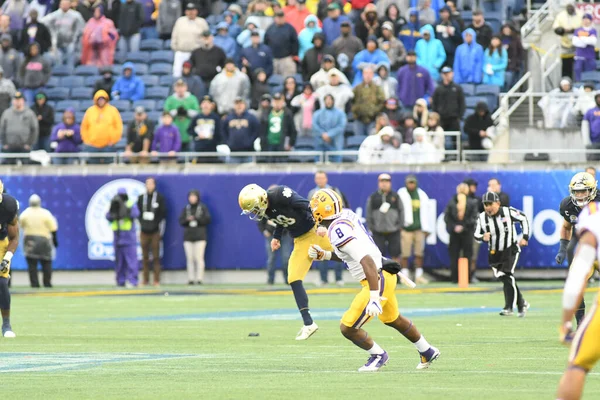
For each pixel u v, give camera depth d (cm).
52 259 7325
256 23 8112
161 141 7262
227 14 8188
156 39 8412
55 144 7475
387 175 6669
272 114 7144
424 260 7144
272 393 2131
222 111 7375
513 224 4394
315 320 4341
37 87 7862
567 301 1583
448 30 7831
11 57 8006
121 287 7012
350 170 7144
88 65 8225
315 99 7312
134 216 7075
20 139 7375
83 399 2066
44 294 6388
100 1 8525
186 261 7288
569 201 3634
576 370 1549
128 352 3092
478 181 7138
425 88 7400
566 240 3738
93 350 3153
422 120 7219
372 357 2575
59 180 7381
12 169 7406
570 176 7088
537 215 7131
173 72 7975
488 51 7750
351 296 6019
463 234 6844
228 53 7831
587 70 7750
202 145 7238
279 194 3562
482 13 7875
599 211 1609
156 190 7269
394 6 7881
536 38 8162
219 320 4381
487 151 6931
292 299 5838
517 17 8625
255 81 7512
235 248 7294
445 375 2442
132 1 8294
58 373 2538
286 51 7794
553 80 8031
